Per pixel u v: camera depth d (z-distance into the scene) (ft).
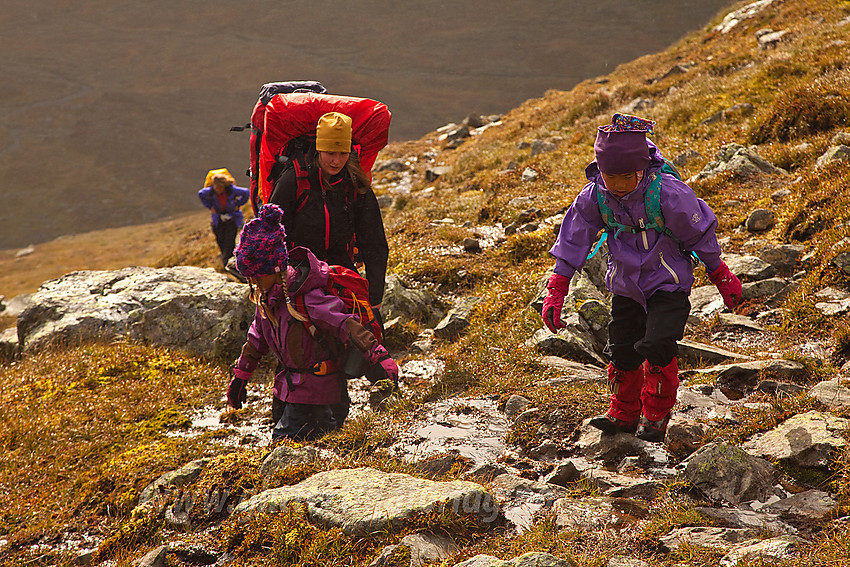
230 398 16.17
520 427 15.64
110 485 16.02
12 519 15.38
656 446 14.33
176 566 12.06
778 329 20.95
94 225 370.94
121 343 27.30
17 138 545.03
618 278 13.44
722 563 9.84
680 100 54.29
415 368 21.43
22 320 30.40
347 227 17.61
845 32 53.83
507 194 42.37
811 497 11.75
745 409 15.58
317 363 15.51
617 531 11.21
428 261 31.58
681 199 12.68
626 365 14.06
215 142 514.68
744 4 92.43
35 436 19.80
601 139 12.60
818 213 25.58
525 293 25.66
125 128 553.23
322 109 17.51
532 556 9.50
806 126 37.65
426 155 82.58
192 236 88.22
